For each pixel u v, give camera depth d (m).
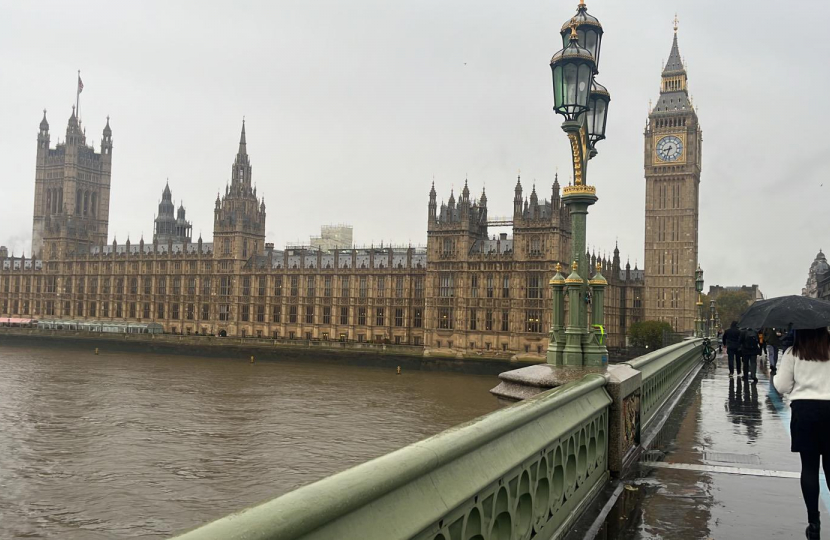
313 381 117.19
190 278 188.88
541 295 136.25
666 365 24.30
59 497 47.50
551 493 9.06
